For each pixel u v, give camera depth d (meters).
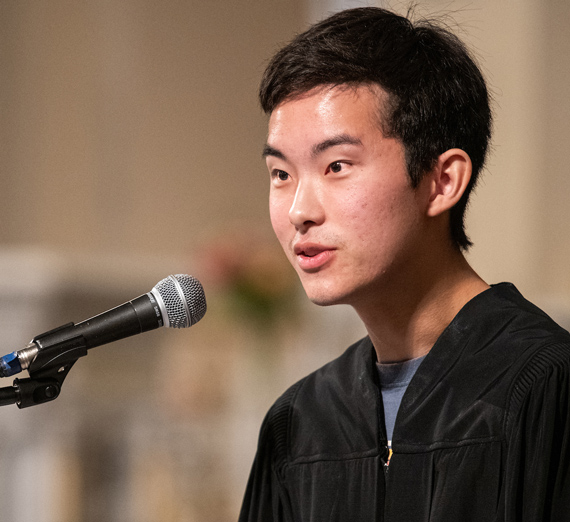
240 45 15.11
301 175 3.25
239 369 10.96
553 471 2.94
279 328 10.75
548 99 11.67
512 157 11.69
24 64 14.64
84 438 11.34
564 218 11.67
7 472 10.81
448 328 3.34
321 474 3.57
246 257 10.55
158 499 11.04
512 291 3.46
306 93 3.22
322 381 3.86
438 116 3.27
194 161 15.02
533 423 2.97
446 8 9.77
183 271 12.80
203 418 11.12
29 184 14.57
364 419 3.50
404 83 3.21
